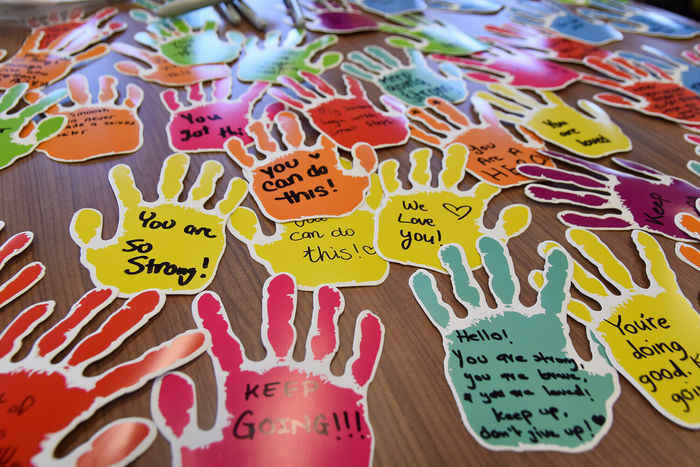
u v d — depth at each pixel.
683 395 0.26
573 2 0.76
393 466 0.23
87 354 0.26
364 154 0.41
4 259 0.31
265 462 0.22
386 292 0.30
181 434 0.23
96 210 0.35
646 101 0.52
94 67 0.52
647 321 0.29
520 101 0.51
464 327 0.28
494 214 0.36
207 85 0.51
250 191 0.37
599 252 0.33
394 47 0.60
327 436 0.23
